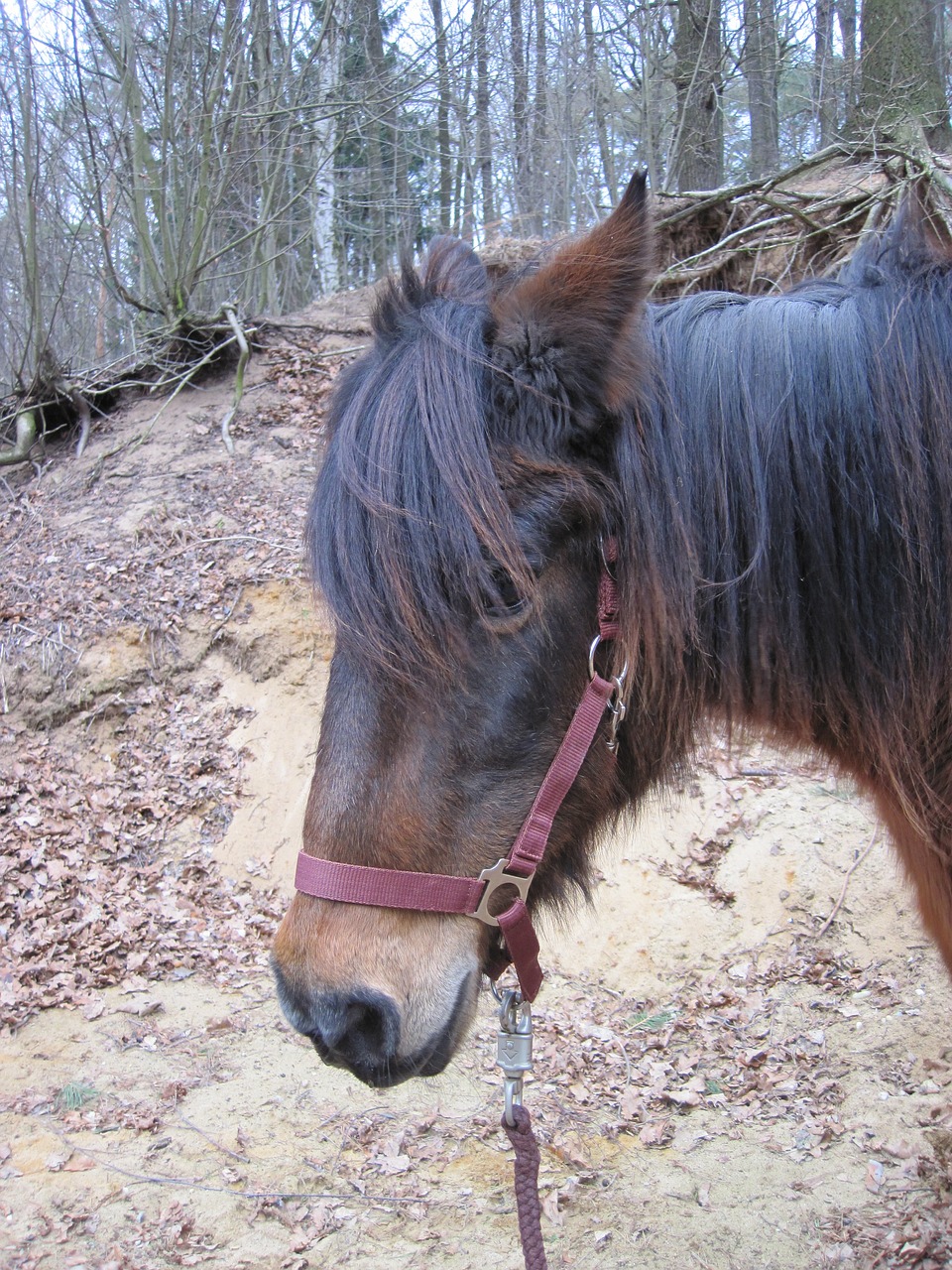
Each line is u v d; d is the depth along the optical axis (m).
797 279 7.49
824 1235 2.92
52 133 8.57
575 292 1.71
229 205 10.98
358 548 1.66
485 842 1.75
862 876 4.54
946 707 2.01
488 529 1.62
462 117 11.84
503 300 1.79
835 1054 3.77
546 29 11.70
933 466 1.87
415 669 1.66
